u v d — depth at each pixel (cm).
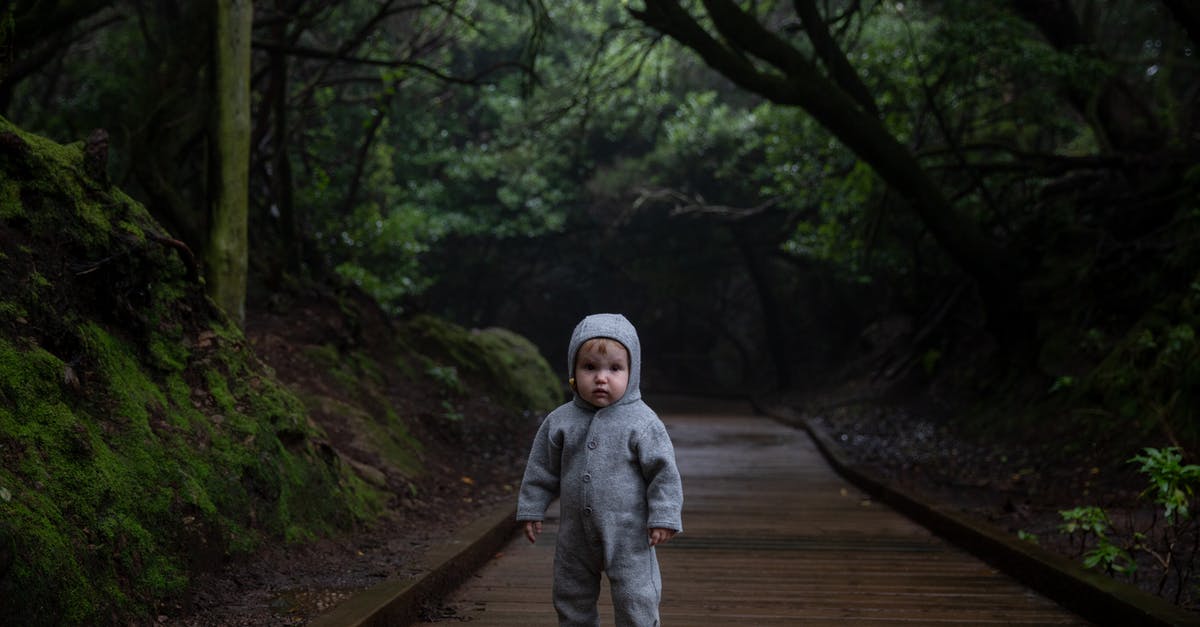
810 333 3192
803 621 457
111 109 1288
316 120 1695
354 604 392
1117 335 1200
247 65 679
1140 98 1519
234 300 673
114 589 336
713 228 2839
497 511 711
